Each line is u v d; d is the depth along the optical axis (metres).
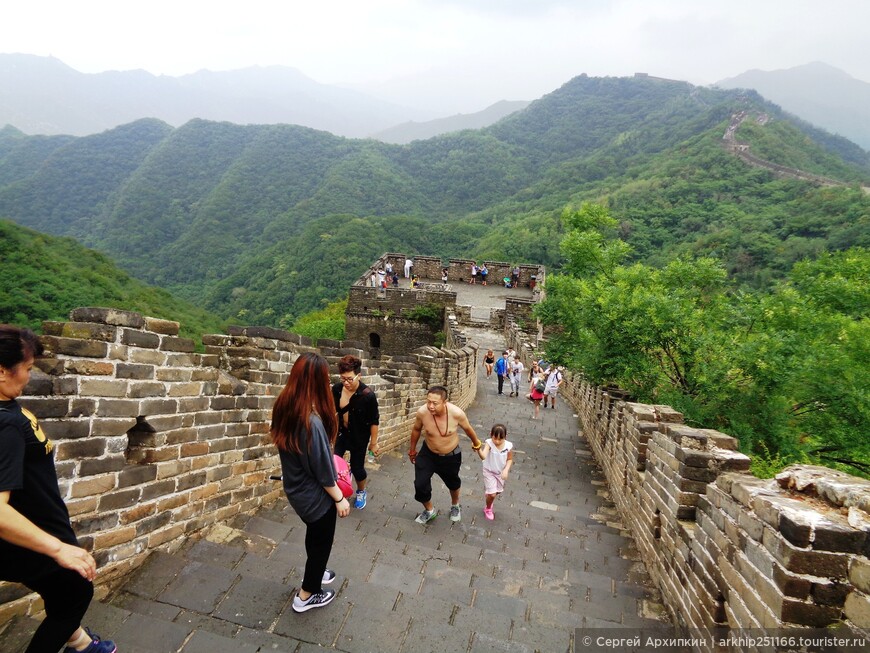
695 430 4.71
